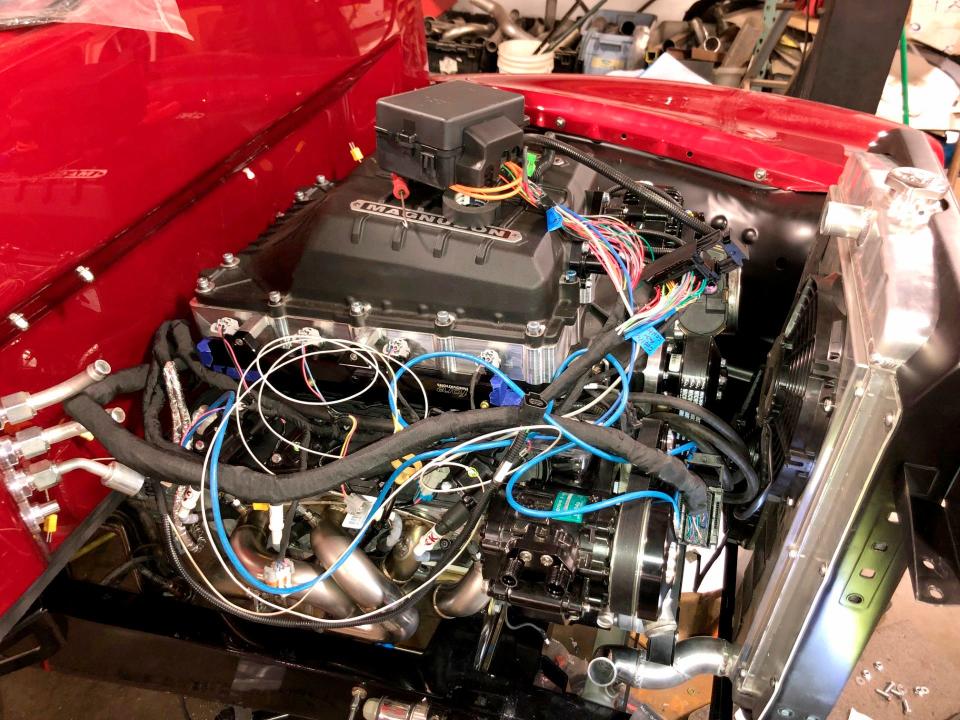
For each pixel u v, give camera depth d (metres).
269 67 1.42
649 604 1.12
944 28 3.66
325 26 1.57
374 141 1.88
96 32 1.02
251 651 1.34
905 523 0.88
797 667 1.13
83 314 1.09
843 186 1.35
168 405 1.27
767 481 1.25
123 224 1.14
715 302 1.46
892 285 0.92
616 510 1.17
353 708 1.25
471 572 1.30
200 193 1.31
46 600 1.41
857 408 0.92
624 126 1.90
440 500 1.26
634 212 1.56
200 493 1.06
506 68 3.85
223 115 1.32
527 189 1.31
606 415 1.19
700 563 1.72
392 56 1.89
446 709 1.23
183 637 1.36
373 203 1.30
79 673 1.50
